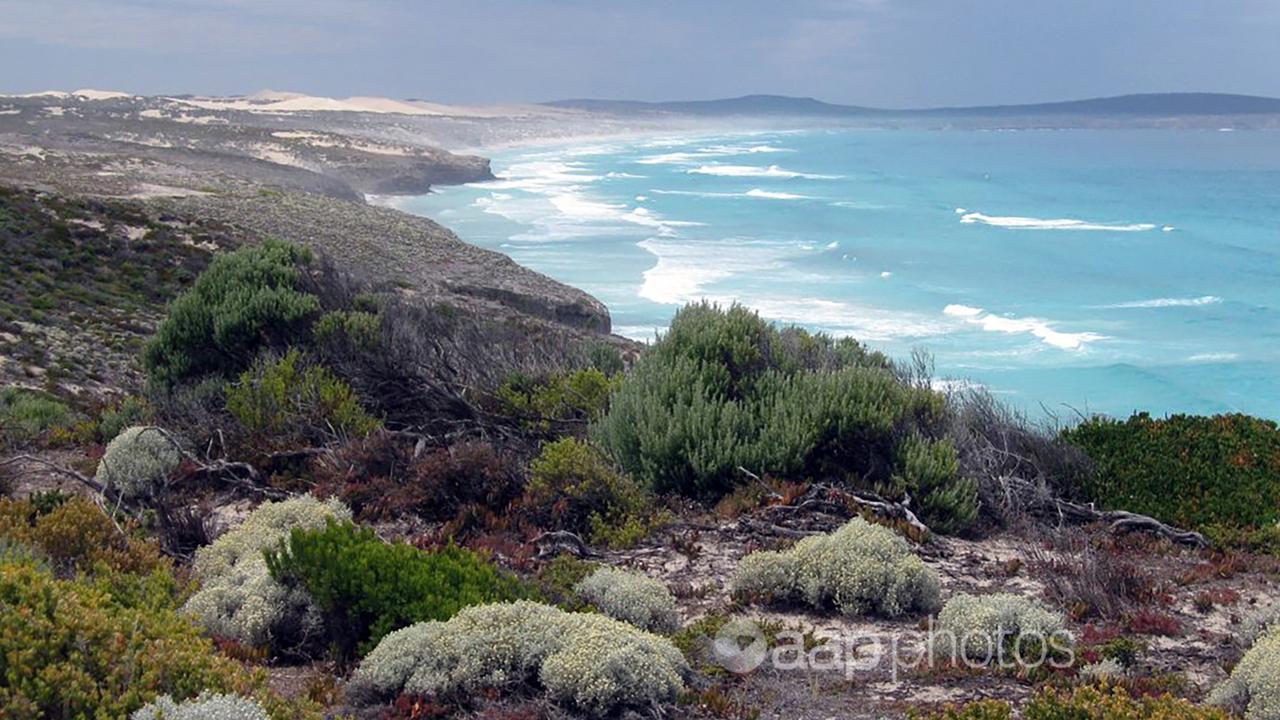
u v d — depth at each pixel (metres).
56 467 11.55
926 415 11.70
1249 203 103.44
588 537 10.10
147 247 34.53
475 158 138.50
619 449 11.70
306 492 11.42
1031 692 6.68
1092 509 11.02
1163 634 7.76
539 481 10.54
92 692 5.00
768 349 13.04
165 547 9.41
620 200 100.44
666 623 7.88
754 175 138.00
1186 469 11.77
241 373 14.83
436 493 10.80
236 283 16.67
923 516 10.43
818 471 11.27
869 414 11.14
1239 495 11.08
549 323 35.59
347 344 14.95
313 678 6.78
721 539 9.95
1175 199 107.06
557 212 88.44
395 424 13.55
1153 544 10.12
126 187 53.94
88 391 19.31
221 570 8.48
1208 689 6.73
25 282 28.34
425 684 6.22
